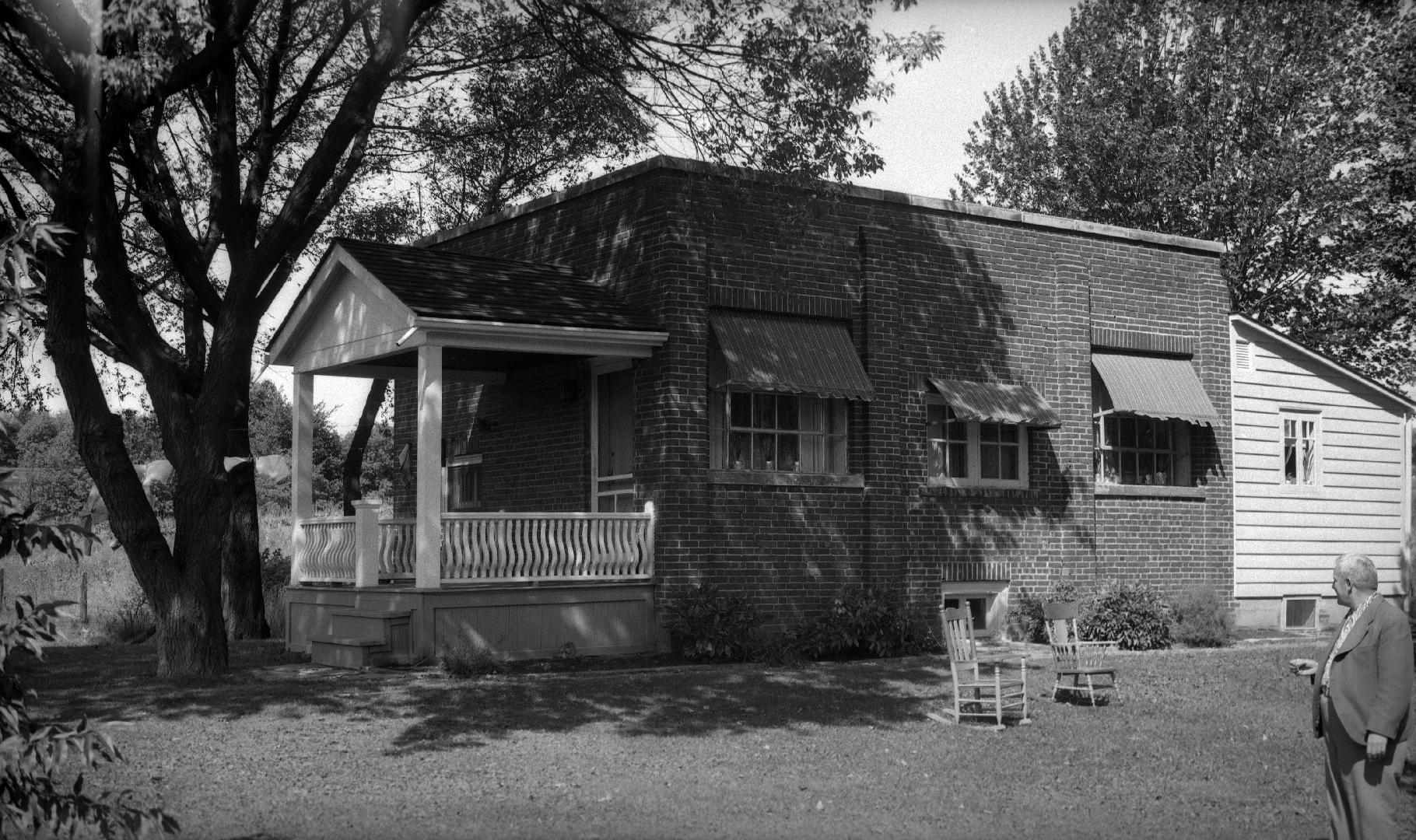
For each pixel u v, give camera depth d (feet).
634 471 56.44
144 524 47.32
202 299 56.95
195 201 75.72
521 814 28.02
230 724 38.19
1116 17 112.16
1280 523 72.90
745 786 30.94
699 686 45.80
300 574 59.00
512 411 65.16
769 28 49.44
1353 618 23.89
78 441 46.42
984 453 64.18
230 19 45.96
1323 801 30.22
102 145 44.21
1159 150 108.88
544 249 63.26
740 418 57.47
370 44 57.52
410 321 49.39
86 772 31.94
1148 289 69.51
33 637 20.29
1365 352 109.50
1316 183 104.99
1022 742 36.88
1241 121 107.14
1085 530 65.82
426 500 50.16
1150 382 68.13
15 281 21.16
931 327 62.18
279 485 155.84
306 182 49.62
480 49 72.79
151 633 69.36
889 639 56.54
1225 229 109.50
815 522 58.13
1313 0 99.71
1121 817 28.55
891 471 59.82
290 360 60.39
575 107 71.92
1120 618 61.11
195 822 27.32
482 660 48.65
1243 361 72.28
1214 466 70.49
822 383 57.26
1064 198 119.14
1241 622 70.95
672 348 54.44
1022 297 65.41
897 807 29.01
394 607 50.80
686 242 55.06
